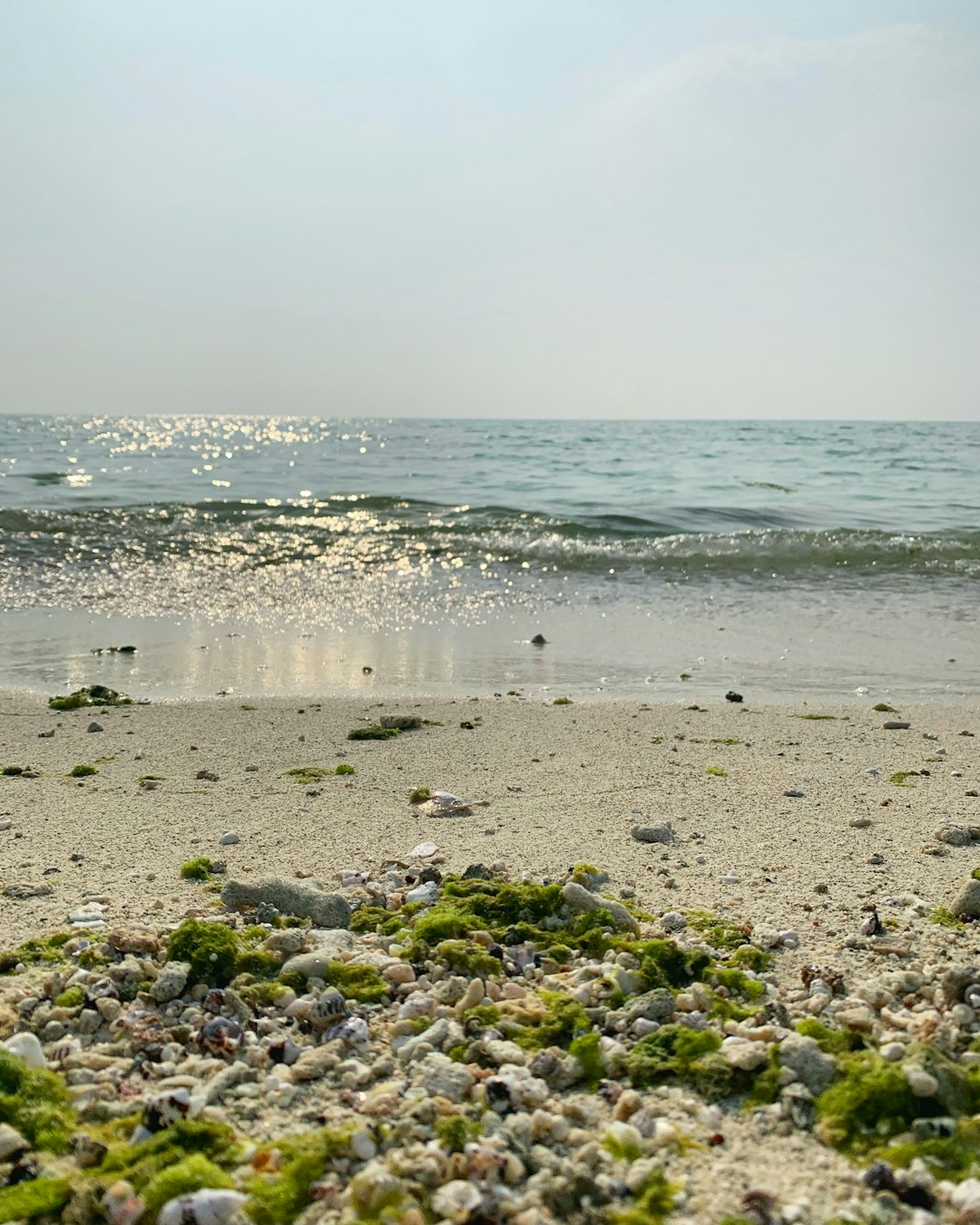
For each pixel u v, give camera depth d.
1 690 9.59
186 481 32.59
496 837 5.49
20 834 5.47
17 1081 2.92
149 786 6.49
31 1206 2.46
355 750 7.46
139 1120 2.83
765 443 68.44
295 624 13.03
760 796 6.28
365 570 16.70
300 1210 2.47
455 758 7.24
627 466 43.19
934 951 3.92
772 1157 2.72
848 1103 2.88
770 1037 3.26
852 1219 2.46
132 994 3.52
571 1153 2.72
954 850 5.22
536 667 10.85
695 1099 2.99
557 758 7.23
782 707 9.07
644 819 5.80
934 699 9.53
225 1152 2.67
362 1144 2.69
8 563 16.36
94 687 9.26
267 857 5.15
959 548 17.97
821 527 22.48
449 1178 2.58
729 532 21.16
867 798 6.23
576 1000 3.53
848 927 4.20
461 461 46.88
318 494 29.00
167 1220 2.38
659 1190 2.54
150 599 14.34
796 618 13.64
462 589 15.47
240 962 3.69
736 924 4.25
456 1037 3.27
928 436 83.88
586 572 16.84
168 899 4.48
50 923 4.15
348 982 3.62
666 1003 3.46
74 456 49.22
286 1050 3.17
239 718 8.49
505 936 4.05
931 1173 2.62
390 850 5.27
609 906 4.29
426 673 10.51
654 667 10.88
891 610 14.15
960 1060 3.12
